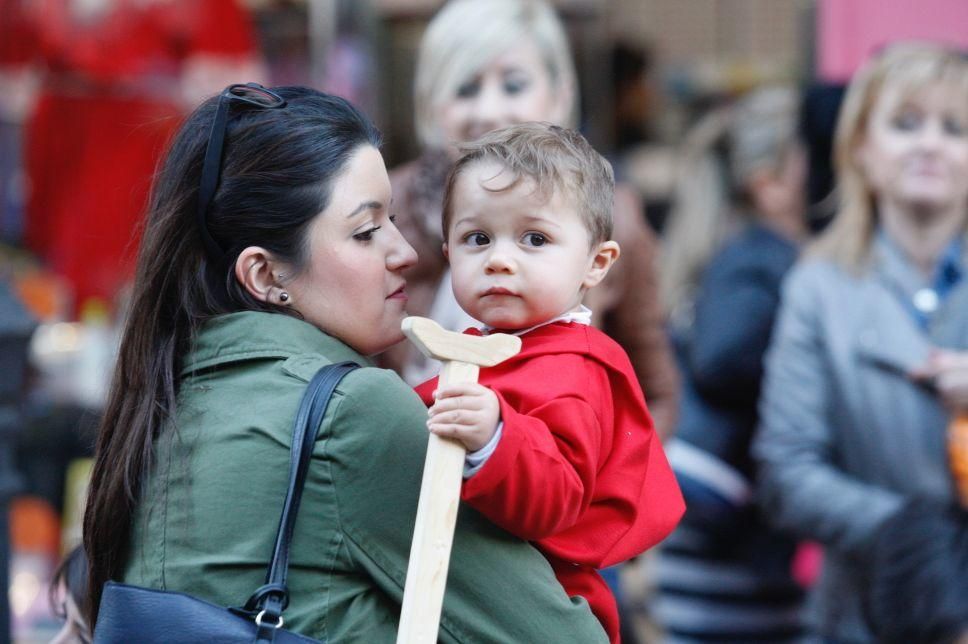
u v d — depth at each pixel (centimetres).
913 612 1031
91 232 1802
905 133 1213
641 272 1206
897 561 1048
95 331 1745
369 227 729
